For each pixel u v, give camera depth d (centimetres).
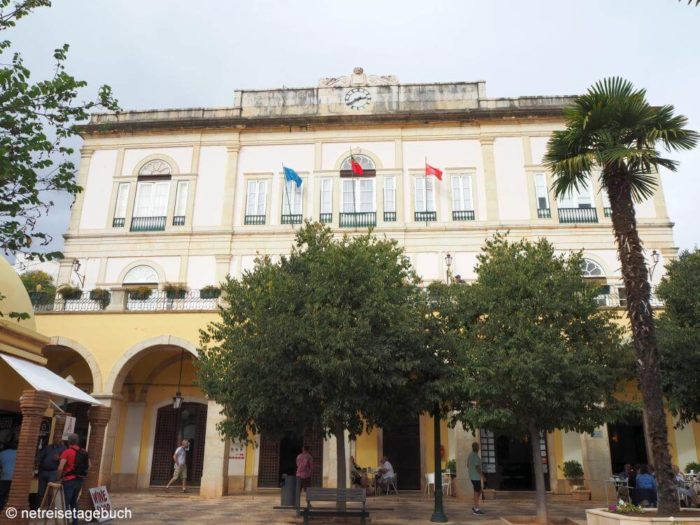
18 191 848
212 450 1650
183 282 2262
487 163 2353
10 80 841
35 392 1009
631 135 1124
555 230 2247
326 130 2453
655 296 1684
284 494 1232
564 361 1073
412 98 2488
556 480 1806
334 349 1064
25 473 959
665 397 1394
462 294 1266
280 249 2291
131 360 1736
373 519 1241
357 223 2316
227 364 1194
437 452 1241
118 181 2434
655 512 970
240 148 2461
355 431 1189
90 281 2289
